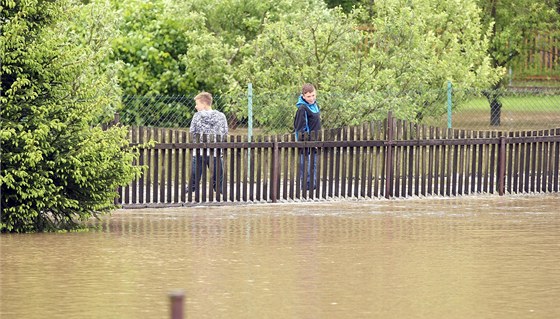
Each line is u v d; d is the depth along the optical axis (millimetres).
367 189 64500
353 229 51094
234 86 78812
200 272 39125
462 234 49656
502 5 118188
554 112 110312
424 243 46688
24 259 41844
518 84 125875
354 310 32750
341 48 77250
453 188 66125
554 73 124500
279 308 32938
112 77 71750
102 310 32562
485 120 103125
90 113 50000
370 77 76750
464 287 36625
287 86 76375
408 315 32094
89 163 49250
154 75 88562
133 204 59312
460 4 94812
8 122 48594
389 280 37812
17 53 48656
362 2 125750
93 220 54438
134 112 87188
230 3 92250
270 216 56094
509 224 53406
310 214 57000
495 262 41844
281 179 66625
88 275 38406
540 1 118625
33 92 49031
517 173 67938
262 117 73625
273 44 77375
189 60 86938
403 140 64500
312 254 43469
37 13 49906
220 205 60906
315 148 62750
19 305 33219
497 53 118875
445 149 65750
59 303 33531
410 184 65188
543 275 39094
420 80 79688
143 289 35844
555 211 59219
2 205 48969
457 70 87375
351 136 63438
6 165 48438
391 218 55531
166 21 89688
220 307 33000
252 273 39000
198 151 60344
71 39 70438
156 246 45375
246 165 61219
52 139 49531
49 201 49125
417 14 84875
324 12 82750
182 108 88812
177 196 60125
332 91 75375
